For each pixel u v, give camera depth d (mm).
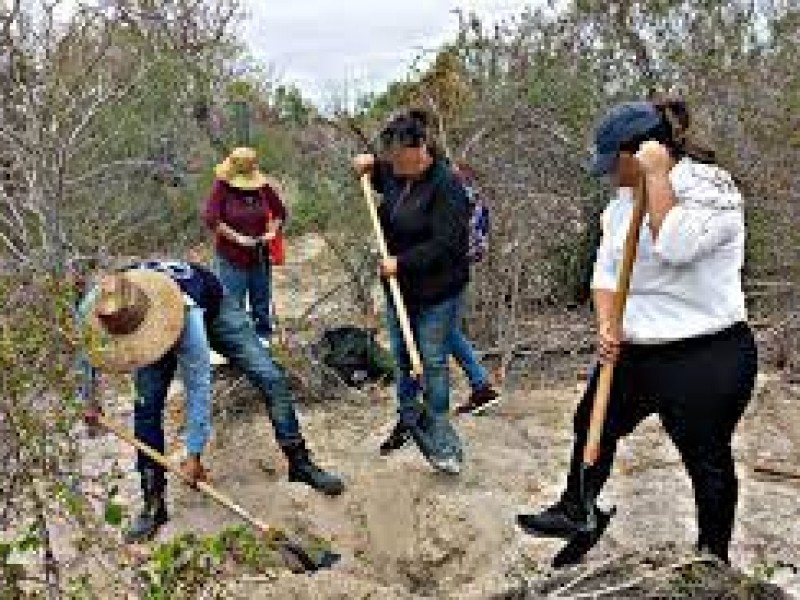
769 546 3414
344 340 4910
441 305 3771
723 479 2846
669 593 2412
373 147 5273
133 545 3381
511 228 5242
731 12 5914
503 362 4918
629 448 4121
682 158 2828
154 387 3516
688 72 5789
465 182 4211
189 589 2291
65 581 2736
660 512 3648
